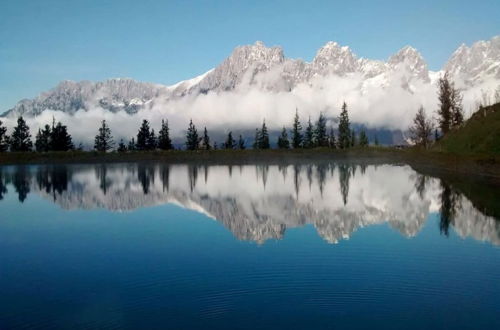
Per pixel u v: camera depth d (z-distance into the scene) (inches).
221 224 1530.5
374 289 857.5
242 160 5679.1
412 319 730.2
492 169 2652.6
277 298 823.7
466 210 1660.9
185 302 820.6
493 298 808.9
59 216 1748.3
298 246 1186.6
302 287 874.8
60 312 799.1
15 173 3848.4
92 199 2203.5
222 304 803.4
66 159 5570.9
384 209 1754.4
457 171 3053.6
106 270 1036.5
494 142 3339.1
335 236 1298.0
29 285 946.7
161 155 5925.2
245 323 728.3
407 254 1088.8
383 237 1269.7
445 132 5044.3
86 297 868.0
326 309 770.8
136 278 968.9
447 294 827.4
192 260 1089.4
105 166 4817.9
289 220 1578.5
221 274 968.9
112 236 1386.6
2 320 770.2
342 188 2485.2
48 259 1144.2
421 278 912.9
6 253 1208.8
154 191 2486.5
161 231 1439.5
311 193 2297.0
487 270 961.5
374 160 5438.0
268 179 3117.6
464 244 1178.0
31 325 749.9
